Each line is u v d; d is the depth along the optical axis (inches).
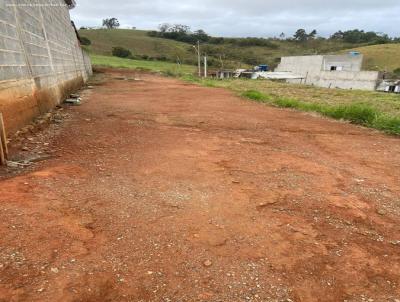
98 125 317.1
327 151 260.2
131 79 1088.2
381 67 2399.1
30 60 312.2
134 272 101.7
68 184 162.2
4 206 131.8
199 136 290.4
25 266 99.3
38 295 88.7
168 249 114.2
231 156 230.8
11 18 272.1
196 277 101.4
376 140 307.6
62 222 125.0
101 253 109.4
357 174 206.4
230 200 156.1
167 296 93.0
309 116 433.1
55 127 298.5
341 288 100.7
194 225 130.9
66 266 101.3
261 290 97.7
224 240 121.8
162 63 2283.5
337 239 128.0
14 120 249.1
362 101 657.0
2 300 86.0
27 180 161.9
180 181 176.9
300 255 115.6
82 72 821.9
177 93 681.6
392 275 108.3
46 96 358.3
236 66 2630.4
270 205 153.6
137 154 223.1
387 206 161.2
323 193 171.8
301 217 143.9
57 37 504.1
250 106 513.7
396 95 903.7
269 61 3014.3
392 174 210.1
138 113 399.2
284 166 213.8
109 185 165.2
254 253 115.1
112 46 2822.3
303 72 1891.0
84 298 89.6
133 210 139.9
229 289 97.3
